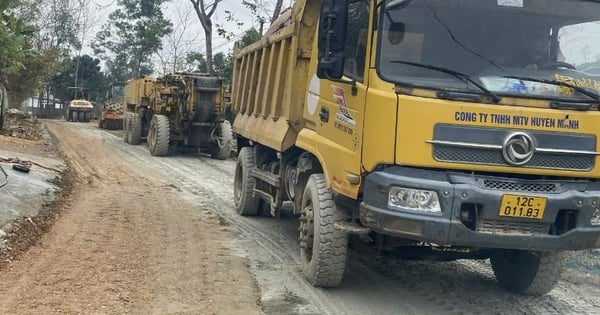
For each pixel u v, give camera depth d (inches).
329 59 230.1
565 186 214.7
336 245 250.1
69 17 2081.7
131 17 2363.4
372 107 214.7
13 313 210.8
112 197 462.6
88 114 1726.1
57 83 2284.7
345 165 236.4
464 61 214.8
